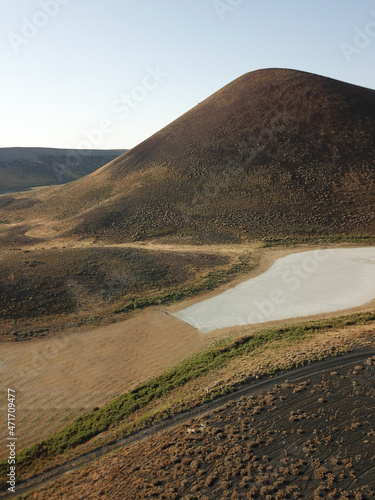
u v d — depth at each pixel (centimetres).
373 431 1257
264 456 1207
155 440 1377
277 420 1375
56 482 1271
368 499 1012
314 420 1348
